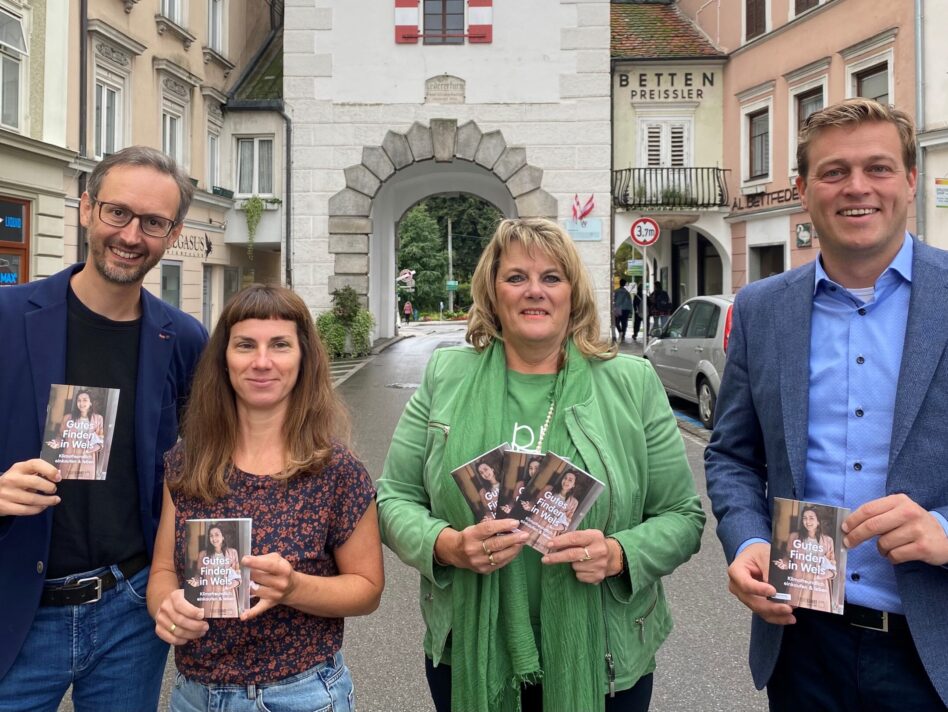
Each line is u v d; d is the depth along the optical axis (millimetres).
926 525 1914
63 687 2523
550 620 2295
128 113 17125
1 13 13086
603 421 2416
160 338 2664
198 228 19984
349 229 20641
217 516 2254
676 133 21984
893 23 16297
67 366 2525
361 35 20469
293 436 2326
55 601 2449
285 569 2074
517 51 20438
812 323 2324
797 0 19125
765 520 2334
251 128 21594
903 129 2184
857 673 2176
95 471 2297
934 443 2053
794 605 2027
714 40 22578
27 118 13719
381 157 20531
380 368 18188
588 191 20578
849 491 2170
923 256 2223
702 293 24906
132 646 2574
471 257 66938
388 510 2477
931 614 2041
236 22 22672
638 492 2418
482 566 2168
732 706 3627
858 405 2191
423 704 3672
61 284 2566
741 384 2512
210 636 2213
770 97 20141
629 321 32469
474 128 20453
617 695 2420
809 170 2268
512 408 2461
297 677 2238
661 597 2553
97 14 15727
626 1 25031
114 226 2477
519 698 2332
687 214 21547
